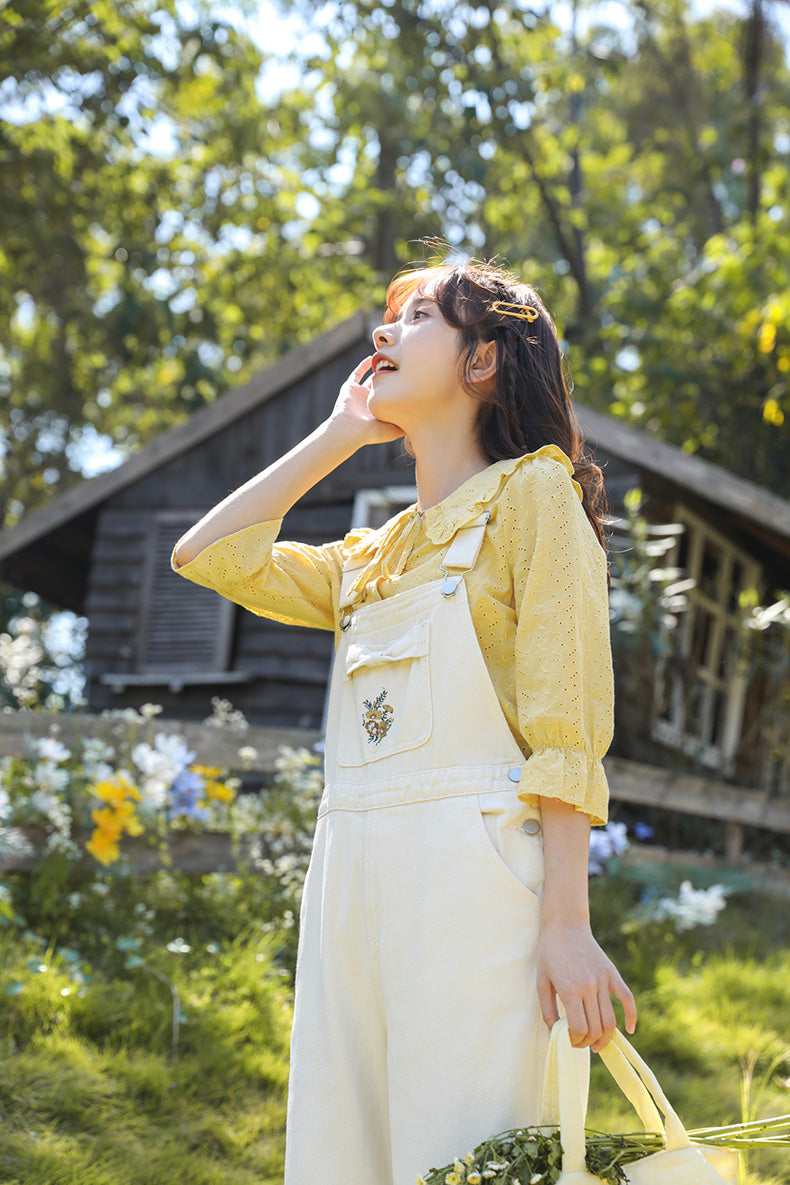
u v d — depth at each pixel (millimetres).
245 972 3438
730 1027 3889
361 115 14547
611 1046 1402
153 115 11977
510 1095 1357
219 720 5016
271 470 1741
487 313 1673
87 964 3252
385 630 1576
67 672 8766
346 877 1521
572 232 18125
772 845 7891
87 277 14578
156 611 8922
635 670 6641
